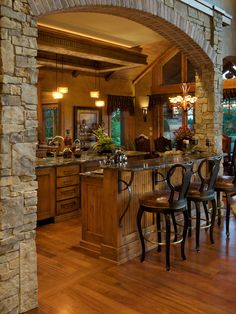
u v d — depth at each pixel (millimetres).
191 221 4582
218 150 5637
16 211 2613
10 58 2537
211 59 5391
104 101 10812
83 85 10094
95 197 3930
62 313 2680
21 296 2672
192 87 10586
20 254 2656
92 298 2902
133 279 3260
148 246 4070
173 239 4383
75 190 5512
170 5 4438
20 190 2635
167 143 8906
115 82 11234
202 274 3359
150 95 11750
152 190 4191
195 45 5102
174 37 4926
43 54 7781
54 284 3162
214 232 4691
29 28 2660
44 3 2793
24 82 2639
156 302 2834
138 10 3902
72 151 6285
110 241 3713
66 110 9625
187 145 5617
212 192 4109
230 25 6195
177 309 2725
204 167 5289
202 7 5070
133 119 12156
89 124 10297
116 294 2969
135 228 3914
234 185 4512
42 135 9844
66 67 8875
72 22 5668
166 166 3793
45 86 9109
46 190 5062
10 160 2564
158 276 3324
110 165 3787
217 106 5605
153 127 11844
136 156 7168
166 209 3453
